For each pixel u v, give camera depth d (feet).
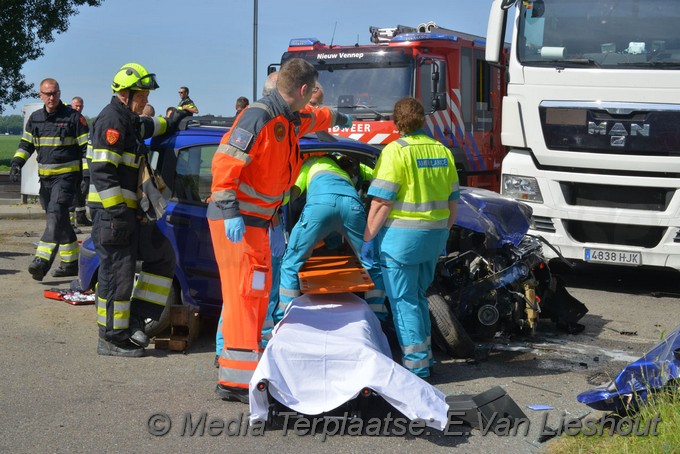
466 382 18.97
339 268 20.61
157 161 22.13
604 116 29.25
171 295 22.03
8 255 36.35
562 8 30.17
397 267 18.38
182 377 19.19
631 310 27.27
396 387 15.53
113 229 20.10
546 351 21.66
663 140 28.63
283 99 16.93
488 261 21.76
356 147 21.72
